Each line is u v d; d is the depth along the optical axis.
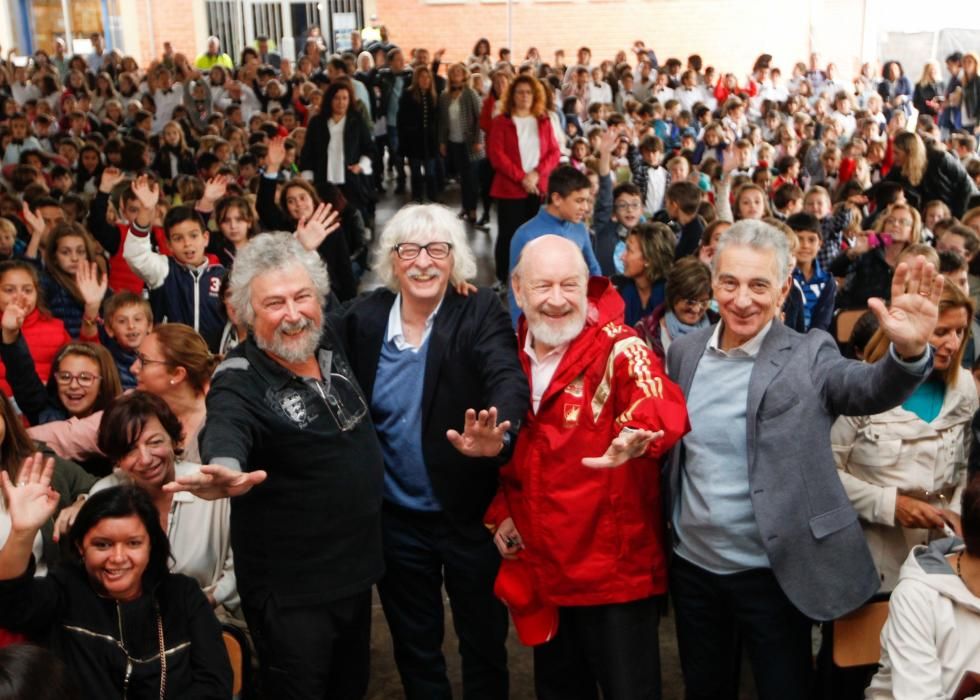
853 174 10.83
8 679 2.15
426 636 3.29
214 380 2.80
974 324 4.59
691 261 4.47
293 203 6.82
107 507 2.69
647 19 20.38
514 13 20.25
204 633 2.84
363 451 2.90
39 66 17.30
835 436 3.21
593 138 10.85
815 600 2.84
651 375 2.78
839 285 6.38
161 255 5.34
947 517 3.02
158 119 15.43
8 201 7.96
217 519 3.39
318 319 2.80
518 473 2.96
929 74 17.62
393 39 20.42
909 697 2.59
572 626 3.14
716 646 3.09
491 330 3.05
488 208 11.83
